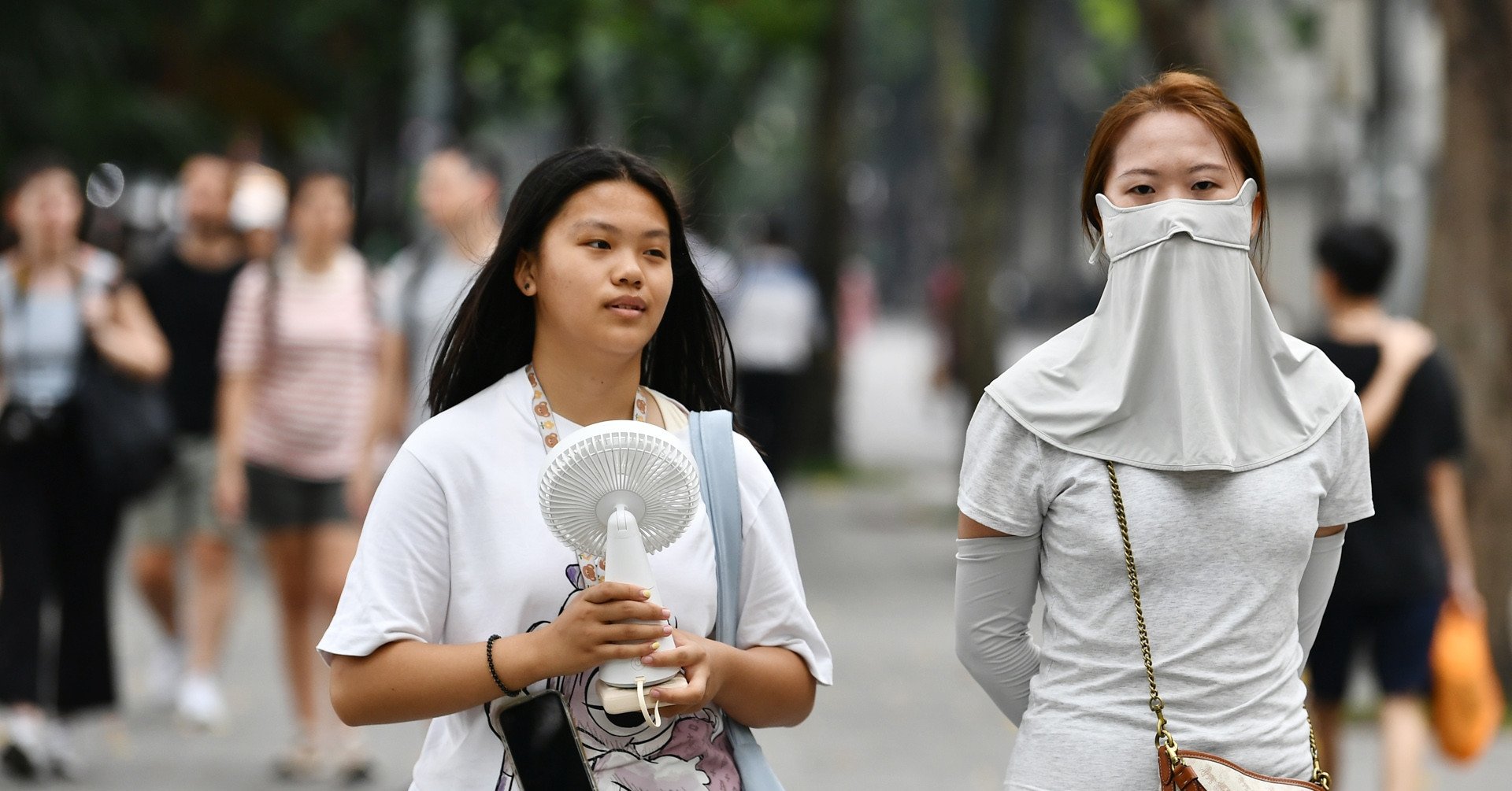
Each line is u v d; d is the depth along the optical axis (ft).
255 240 79.00
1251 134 31.22
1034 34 152.87
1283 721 30.07
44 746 68.08
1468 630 56.08
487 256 31.89
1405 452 55.72
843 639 98.99
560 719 28.19
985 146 154.10
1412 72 198.39
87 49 146.10
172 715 79.05
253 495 68.64
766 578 30.12
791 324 139.03
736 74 184.34
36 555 67.26
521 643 27.58
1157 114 31.12
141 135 144.77
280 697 82.28
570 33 171.42
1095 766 29.91
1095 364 30.78
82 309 68.39
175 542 78.64
